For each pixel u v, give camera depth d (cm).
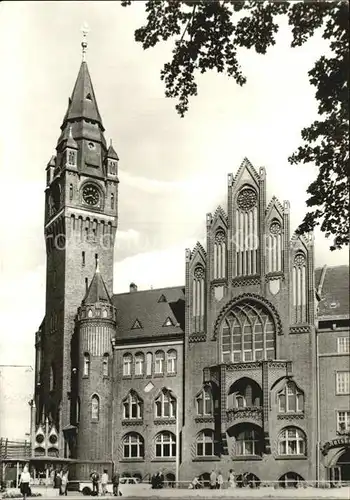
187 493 6744
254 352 8138
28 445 8912
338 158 4034
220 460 7994
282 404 7888
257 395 7994
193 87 4059
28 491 5594
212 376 8231
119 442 8688
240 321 8275
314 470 7619
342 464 7719
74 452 8638
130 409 8750
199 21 3912
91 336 8894
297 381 7862
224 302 8369
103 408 8731
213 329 8381
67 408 8938
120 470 8575
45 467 8056
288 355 7950
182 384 8538
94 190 9569
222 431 7969
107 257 9444
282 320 8044
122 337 8975
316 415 7762
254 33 3941
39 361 9481
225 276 8425
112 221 9544
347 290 8188
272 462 7756
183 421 8419
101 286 9106
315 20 3903
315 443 7694
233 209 8475
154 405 8619
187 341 8506
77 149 9556
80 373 8831
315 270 8500
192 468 8131
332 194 4062
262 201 8338
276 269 8194
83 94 9806
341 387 7775
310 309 7975
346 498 6056
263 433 7781
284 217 8225
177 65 4012
